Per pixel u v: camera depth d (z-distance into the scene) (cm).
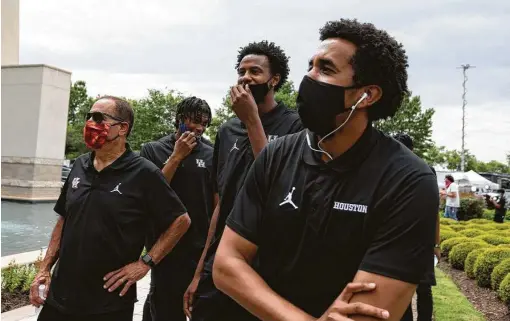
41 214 1471
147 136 3241
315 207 145
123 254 274
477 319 535
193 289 286
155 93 3331
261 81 258
